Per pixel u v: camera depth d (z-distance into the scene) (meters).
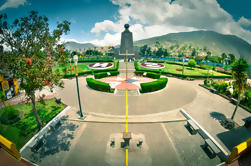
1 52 7.73
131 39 80.25
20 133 10.38
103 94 19.38
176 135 10.52
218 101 17.44
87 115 13.46
